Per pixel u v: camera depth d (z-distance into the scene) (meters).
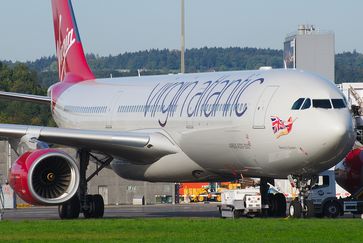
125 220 99.56
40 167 104.44
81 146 111.31
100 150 112.50
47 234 83.44
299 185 103.00
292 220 96.38
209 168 110.94
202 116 108.38
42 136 107.19
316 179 103.38
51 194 104.94
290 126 97.81
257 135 101.00
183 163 112.44
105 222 96.88
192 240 76.06
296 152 97.88
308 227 86.88
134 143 110.81
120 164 119.00
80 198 115.44
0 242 76.44
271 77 103.81
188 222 94.56
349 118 97.94
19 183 102.88
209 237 78.44
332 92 99.00
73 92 141.88
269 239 76.31
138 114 121.50
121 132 112.12
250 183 114.62
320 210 115.94
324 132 95.88
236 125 103.44
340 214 116.25
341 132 95.88
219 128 105.88
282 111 98.94
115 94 130.50
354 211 114.12
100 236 80.81
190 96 112.44
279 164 100.31
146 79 128.62
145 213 137.25
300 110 97.88
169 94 117.25
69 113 139.88
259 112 100.94
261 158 101.88
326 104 97.88
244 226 88.62
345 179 120.00
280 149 99.06
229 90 106.75
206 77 115.56
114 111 127.56
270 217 112.00
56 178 105.06
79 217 121.00
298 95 98.94
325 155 97.19
